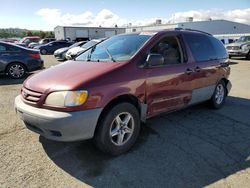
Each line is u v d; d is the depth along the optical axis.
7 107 5.64
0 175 3.02
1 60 9.30
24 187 2.81
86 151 3.62
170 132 4.35
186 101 4.60
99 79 3.24
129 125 3.65
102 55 4.16
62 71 3.60
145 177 3.03
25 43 33.97
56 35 50.41
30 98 3.29
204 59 4.96
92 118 3.13
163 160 3.41
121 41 4.36
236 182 2.94
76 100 3.03
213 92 5.39
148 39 4.04
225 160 3.43
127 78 3.49
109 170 3.16
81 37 46.88
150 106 3.91
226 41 22.00
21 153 3.54
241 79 9.61
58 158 3.42
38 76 3.62
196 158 3.48
